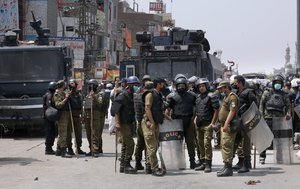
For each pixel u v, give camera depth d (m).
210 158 10.70
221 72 26.25
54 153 14.16
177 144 11.00
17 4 41.06
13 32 21.75
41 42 22.81
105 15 65.06
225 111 10.12
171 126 10.95
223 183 9.28
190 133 11.07
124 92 10.71
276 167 11.32
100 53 55.62
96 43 59.81
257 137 10.66
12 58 20.14
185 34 21.73
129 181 9.68
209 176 10.11
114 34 69.00
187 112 10.94
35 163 12.27
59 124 13.55
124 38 74.44
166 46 20.75
